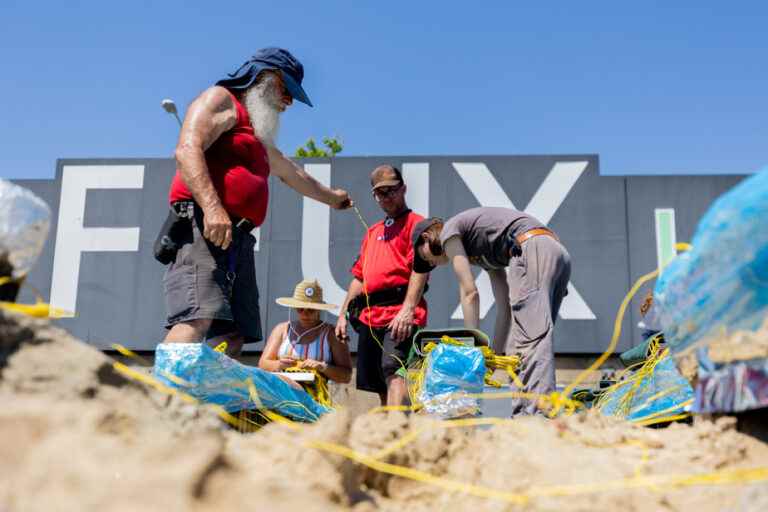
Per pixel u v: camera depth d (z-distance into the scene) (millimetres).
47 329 1502
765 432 1773
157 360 2566
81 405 1310
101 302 7078
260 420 3076
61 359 1463
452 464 1854
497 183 7164
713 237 1705
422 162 7242
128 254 7160
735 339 1733
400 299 4098
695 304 1803
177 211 3047
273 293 7070
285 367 4465
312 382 4176
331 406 4164
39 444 1138
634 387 3029
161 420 1521
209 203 2906
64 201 7266
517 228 3354
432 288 6930
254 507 1146
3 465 1113
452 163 7227
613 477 1672
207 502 1115
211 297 2967
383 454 1790
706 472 1669
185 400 1688
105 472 1082
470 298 3361
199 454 1151
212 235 2879
